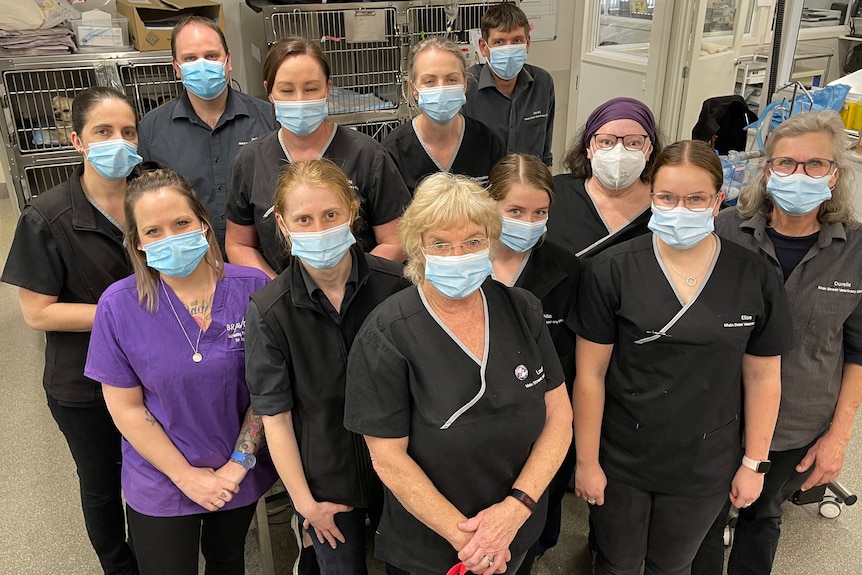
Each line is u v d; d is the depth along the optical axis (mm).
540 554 2277
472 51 3668
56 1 3330
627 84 5055
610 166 1879
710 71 4918
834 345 1764
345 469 1594
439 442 1359
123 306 1537
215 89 2434
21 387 3324
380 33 3547
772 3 5102
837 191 1686
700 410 1609
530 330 1458
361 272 1542
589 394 1704
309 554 1938
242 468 1646
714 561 1975
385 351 1349
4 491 2633
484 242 1337
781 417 1820
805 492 2484
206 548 1768
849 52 4484
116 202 1868
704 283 1571
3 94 3039
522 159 1689
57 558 2314
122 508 2119
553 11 5078
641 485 1720
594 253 1959
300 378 1512
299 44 1963
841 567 2273
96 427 1915
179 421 1587
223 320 1600
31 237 1758
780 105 3076
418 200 1338
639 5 4816
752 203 1791
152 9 3287
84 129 1779
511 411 1382
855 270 1704
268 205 2010
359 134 2141
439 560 1492
